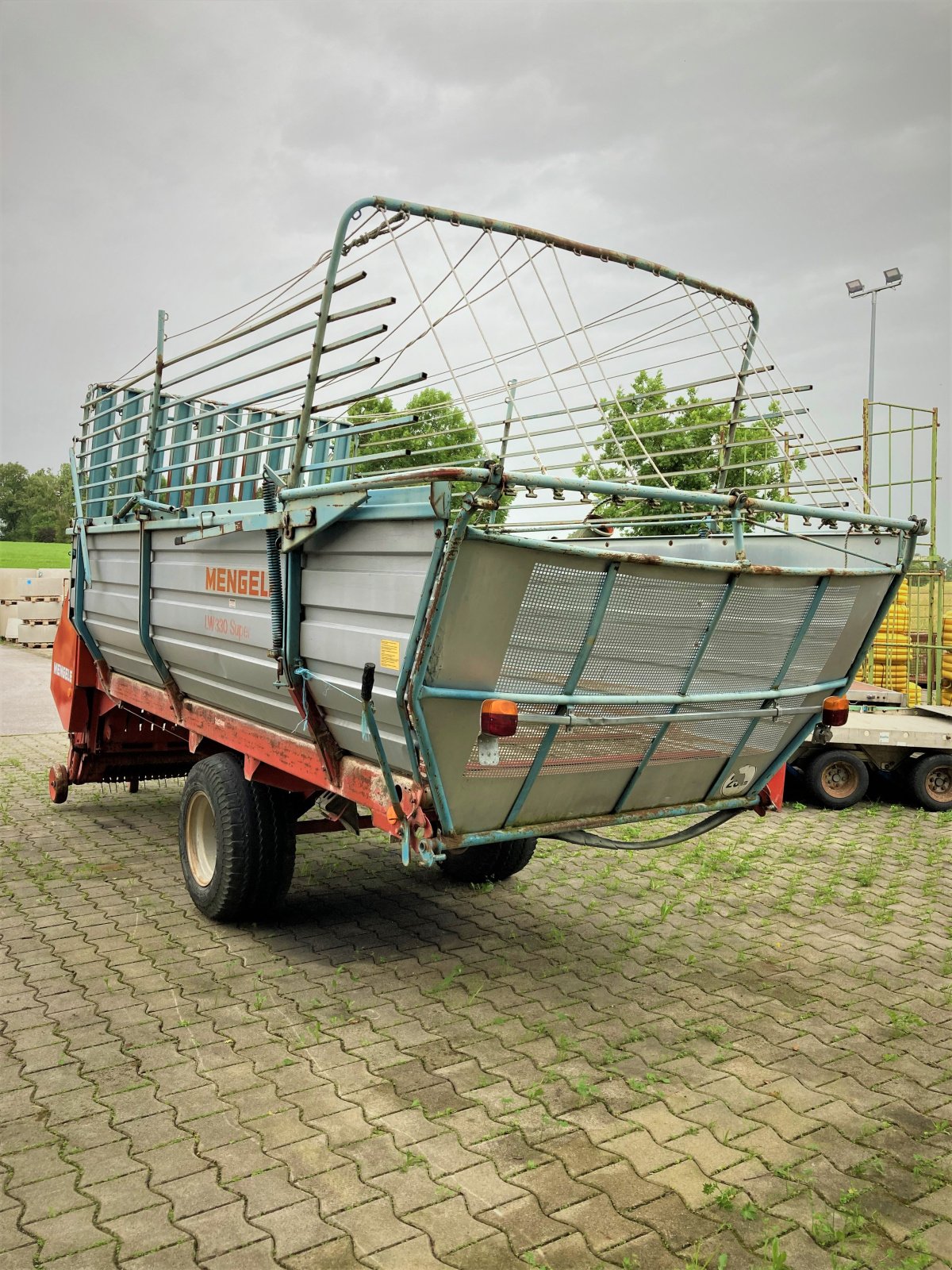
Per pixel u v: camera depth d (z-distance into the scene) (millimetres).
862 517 4289
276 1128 3355
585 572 3516
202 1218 2857
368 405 7039
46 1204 2912
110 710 7562
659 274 4691
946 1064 3934
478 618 3357
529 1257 2693
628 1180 3086
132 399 6363
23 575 22875
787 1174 3129
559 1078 3750
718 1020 4320
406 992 4566
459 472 3010
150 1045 3965
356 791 4129
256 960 4945
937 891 6332
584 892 6207
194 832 5586
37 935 5230
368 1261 2678
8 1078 3678
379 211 3861
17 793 8953
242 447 6711
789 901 6059
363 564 3701
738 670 4301
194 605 5289
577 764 4043
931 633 10195
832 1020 4340
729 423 5164
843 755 8781
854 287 16172
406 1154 3186
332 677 3996
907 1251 2785
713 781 4727
